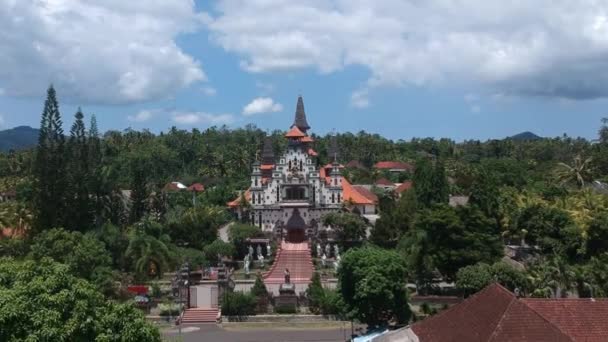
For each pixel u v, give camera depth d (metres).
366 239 151.00
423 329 57.59
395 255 90.94
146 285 116.75
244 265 138.38
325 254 144.50
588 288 90.88
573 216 128.75
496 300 53.69
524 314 50.34
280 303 107.75
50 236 102.38
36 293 39.53
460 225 108.19
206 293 111.62
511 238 136.88
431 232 110.94
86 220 142.38
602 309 55.97
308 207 171.12
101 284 96.19
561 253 120.75
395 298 88.81
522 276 94.31
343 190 183.00
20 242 116.25
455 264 108.06
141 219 161.00
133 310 43.38
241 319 104.88
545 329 49.22
